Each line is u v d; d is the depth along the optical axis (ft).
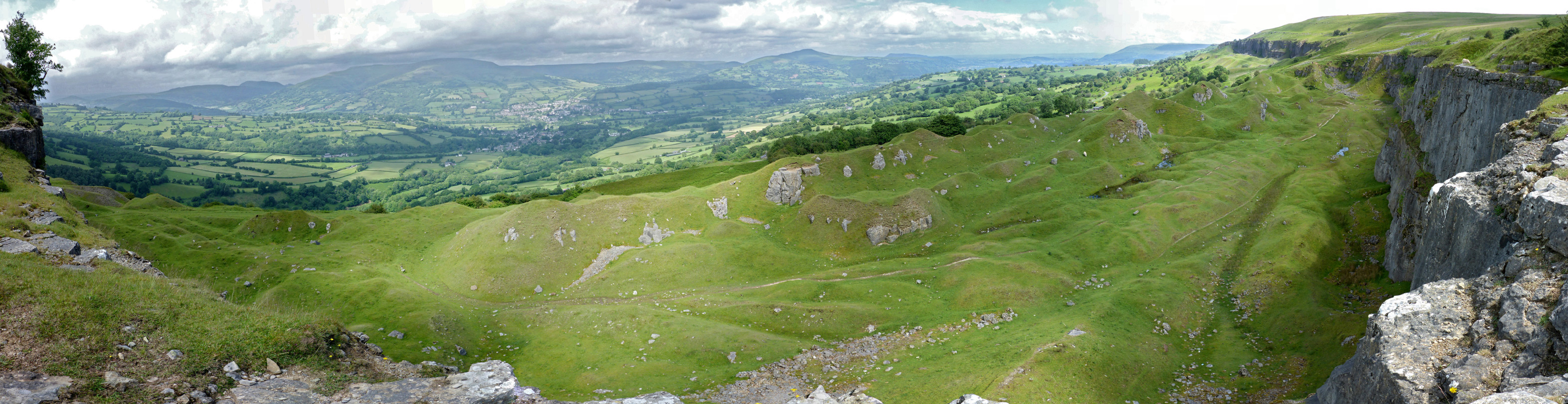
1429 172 337.11
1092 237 336.08
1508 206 132.98
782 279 316.81
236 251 330.34
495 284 313.94
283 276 310.45
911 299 275.80
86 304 77.97
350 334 93.50
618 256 343.46
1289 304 249.55
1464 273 148.05
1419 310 111.04
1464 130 304.09
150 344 75.10
